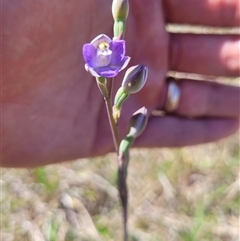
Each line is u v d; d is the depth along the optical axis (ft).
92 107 0.54
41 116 0.52
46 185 0.67
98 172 0.69
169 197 0.68
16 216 0.65
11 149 0.52
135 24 0.54
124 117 0.57
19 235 0.63
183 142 0.60
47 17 0.46
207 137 0.60
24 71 0.48
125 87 0.35
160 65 0.57
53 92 0.51
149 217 0.66
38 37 0.47
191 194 0.69
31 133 0.52
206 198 0.68
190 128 0.59
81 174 0.69
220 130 0.61
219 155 0.73
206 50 0.58
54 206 0.66
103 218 0.66
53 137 0.53
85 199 0.67
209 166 0.72
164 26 0.56
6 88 0.48
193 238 0.63
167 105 0.59
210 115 0.60
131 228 0.65
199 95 0.59
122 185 0.39
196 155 0.73
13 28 0.45
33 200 0.67
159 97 0.58
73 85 0.52
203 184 0.70
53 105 0.52
